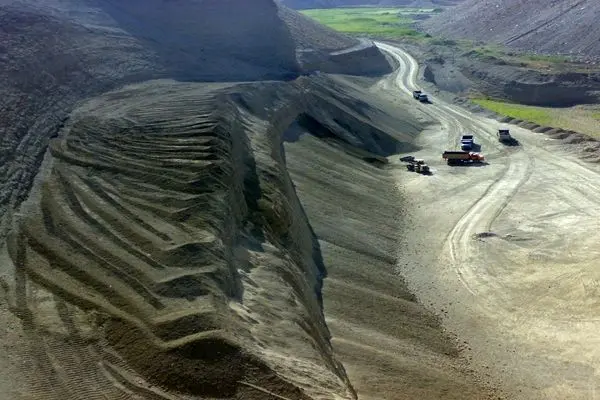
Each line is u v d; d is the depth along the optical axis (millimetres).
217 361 17156
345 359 22797
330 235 34062
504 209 41469
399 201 43062
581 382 24531
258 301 21859
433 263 34344
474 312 29484
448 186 45906
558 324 28203
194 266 21562
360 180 44094
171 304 19562
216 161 29156
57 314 18797
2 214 23672
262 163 34219
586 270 31875
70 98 37750
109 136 32094
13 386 15898
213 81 50406
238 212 27516
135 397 16000
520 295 30688
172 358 17094
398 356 24266
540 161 50812
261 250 26047
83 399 15773
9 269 20781
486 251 35531
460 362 25656
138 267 21391
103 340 17875
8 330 17953
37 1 51031
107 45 48594
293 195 35156
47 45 41594
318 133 49906
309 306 24703
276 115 45781
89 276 20781
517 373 25156
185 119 34656
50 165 28531
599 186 44625
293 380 17594
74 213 24688
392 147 54938
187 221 24531
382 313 27844
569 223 38594
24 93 34219
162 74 49406
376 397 20609
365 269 31766
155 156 29969
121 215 24750
